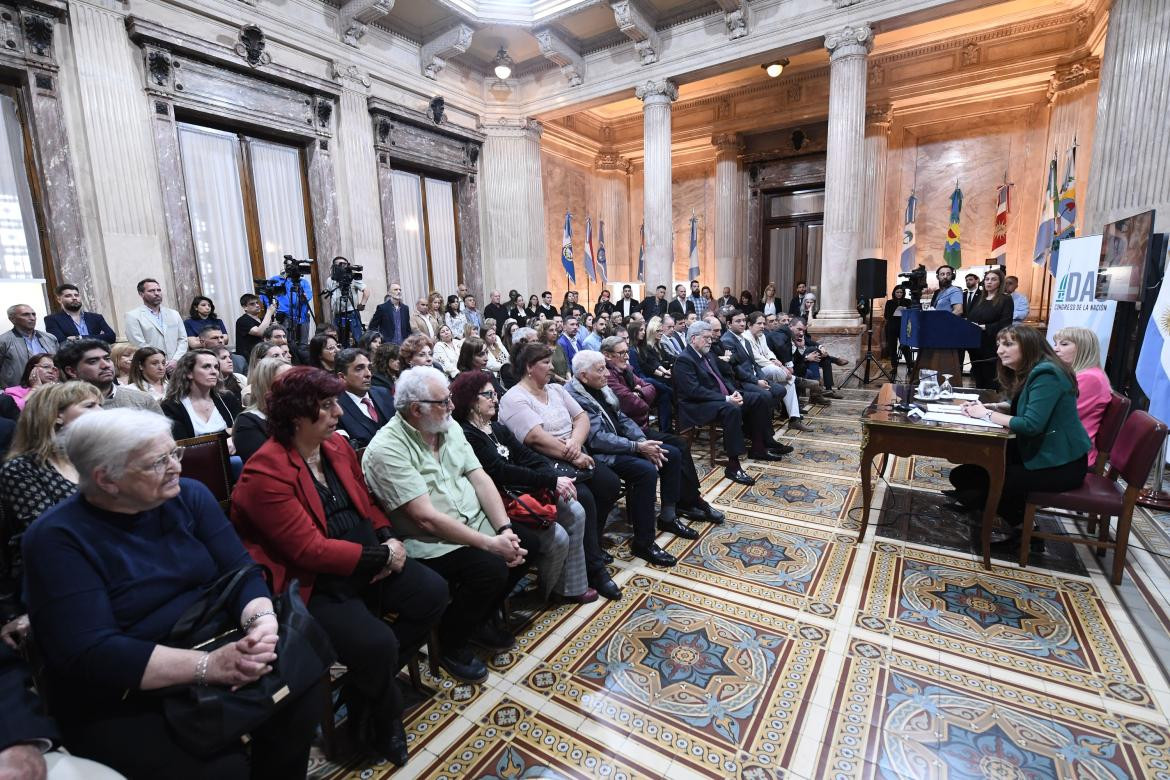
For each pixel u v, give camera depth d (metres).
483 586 1.96
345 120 7.65
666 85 8.55
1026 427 2.48
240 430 2.14
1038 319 8.62
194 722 1.15
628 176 12.88
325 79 7.39
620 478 2.94
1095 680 1.91
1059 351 3.01
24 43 4.92
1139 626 2.20
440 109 8.81
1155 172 5.09
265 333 5.04
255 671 1.21
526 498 2.27
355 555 1.64
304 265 5.65
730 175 11.17
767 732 1.74
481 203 10.05
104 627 1.18
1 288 3.93
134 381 3.04
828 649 2.12
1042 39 8.16
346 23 7.50
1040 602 2.38
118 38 5.45
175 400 2.70
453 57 9.16
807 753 1.65
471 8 8.11
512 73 9.82
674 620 2.34
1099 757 1.60
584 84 9.27
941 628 2.23
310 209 7.58
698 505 3.34
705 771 1.60
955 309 7.18
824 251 7.44
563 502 2.41
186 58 5.99
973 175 9.23
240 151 6.83
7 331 4.03
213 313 5.41
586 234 12.34
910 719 1.77
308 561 1.58
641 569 2.79
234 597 1.39
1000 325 6.09
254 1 6.53
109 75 5.39
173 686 1.18
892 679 1.95
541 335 5.24
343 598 1.66
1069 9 7.86
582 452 2.82
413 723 1.82
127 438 1.18
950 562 2.74
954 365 5.79
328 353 3.56
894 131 9.68
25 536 1.19
